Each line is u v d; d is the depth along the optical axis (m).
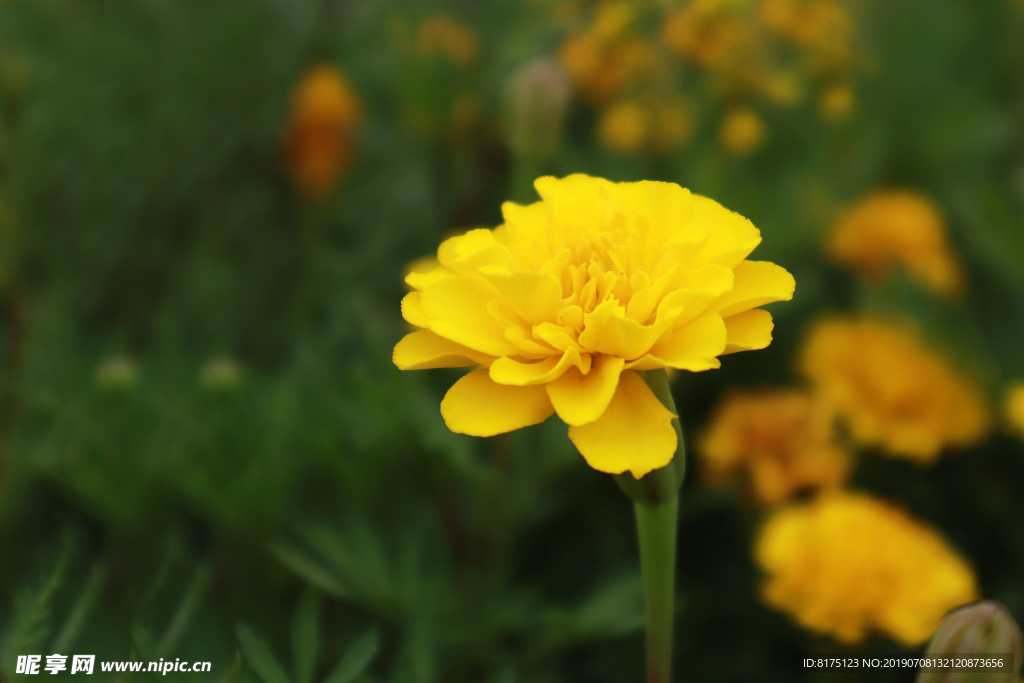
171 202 0.69
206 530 0.62
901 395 0.61
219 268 0.67
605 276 0.51
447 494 0.61
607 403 0.50
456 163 0.70
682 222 0.52
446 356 0.51
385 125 0.73
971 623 0.52
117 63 0.70
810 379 0.64
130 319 0.67
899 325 0.63
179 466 0.59
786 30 0.71
